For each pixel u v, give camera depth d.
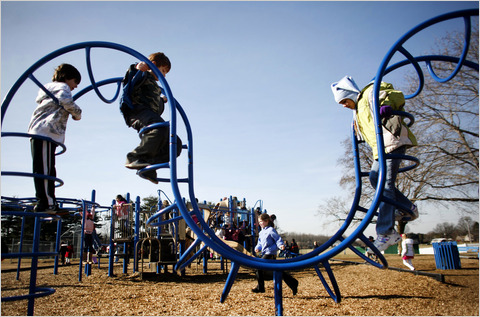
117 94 3.58
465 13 2.51
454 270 9.57
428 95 17.28
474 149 16.92
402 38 2.59
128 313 3.98
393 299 4.90
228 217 9.98
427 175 18.17
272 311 4.09
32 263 2.75
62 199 5.05
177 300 4.75
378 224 2.78
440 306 4.45
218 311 4.09
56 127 2.74
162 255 7.61
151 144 2.70
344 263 12.68
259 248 5.74
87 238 8.12
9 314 3.84
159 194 6.70
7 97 2.66
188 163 3.02
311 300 4.81
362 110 2.88
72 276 7.71
